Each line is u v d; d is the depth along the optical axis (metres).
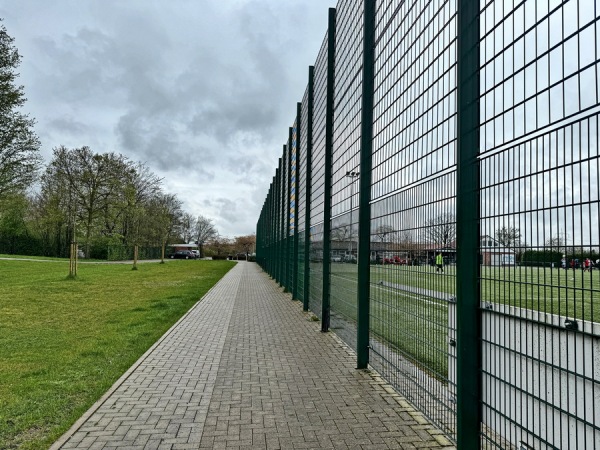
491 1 2.55
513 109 2.32
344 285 6.17
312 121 10.32
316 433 3.32
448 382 3.07
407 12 3.79
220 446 3.10
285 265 16.08
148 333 7.47
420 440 3.20
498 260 2.47
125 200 40.47
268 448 3.07
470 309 2.73
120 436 3.26
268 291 15.73
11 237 43.81
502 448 2.51
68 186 39.38
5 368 5.20
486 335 2.66
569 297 2.19
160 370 5.12
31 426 3.47
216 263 49.44
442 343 3.13
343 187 6.32
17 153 23.72
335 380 4.71
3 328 7.96
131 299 12.77
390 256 4.18
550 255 2.01
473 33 2.72
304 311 10.17
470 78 2.73
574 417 1.88
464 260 2.73
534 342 2.28
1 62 22.81
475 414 2.72
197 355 5.87
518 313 2.31
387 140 4.30
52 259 39.16
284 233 17.06
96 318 9.16
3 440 3.20
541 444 2.20
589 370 1.93
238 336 7.20
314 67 9.77
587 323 1.88
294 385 4.54
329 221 7.60
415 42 3.60
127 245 47.16
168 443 3.14
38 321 8.77
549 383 2.17
